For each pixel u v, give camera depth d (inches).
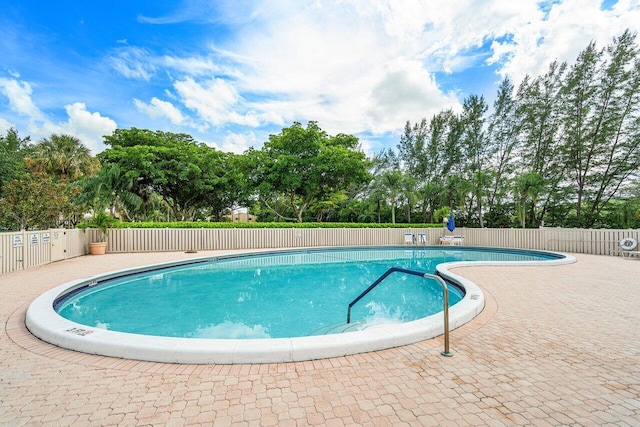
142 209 1024.9
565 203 792.9
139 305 245.3
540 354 122.0
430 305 247.4
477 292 208.1
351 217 1217.4
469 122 923.4
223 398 91.0
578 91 697.6
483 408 85.1
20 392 94.0
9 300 205.5
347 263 470.3
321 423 78.7
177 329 192.5
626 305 194.5
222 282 332.2
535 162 813.9
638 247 477.1
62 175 746.2
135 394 93.2
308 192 823.1
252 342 121.5
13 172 611.8
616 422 79.1
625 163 665.6
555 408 85.3
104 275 295.6
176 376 104.7
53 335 132.1
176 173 853.2
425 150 1052.5
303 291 295.3
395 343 129.3
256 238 610.2
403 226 759.1
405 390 95.0
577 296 217.6
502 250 625.9
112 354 120.1
